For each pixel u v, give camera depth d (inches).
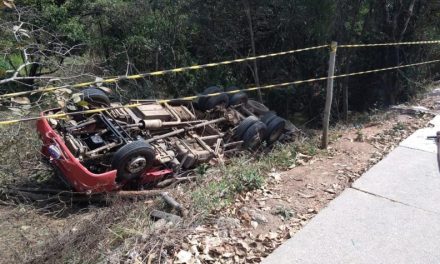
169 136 272.1
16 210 214.7
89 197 229.6
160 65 504.4
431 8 456.8
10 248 172.4
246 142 293.9
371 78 490.3
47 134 229.0
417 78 461.1
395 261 149.6
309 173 220.4
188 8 474.3
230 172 220.4
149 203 198.7
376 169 219.5
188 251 150.0
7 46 229.6
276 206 184.5
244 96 334.0
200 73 506.9
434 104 362.6
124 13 502.9
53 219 210.4
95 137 239.1
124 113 266.8
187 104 317.4
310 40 463.2
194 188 212.7
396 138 267.1
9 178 245.6
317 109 490.3
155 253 147.7
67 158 217.6
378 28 449.1
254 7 448.5
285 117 498.0
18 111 153.6
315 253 152.7
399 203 186.5
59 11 469.4
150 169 247.3
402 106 355.3
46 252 158.1
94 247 156.0
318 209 183.6
